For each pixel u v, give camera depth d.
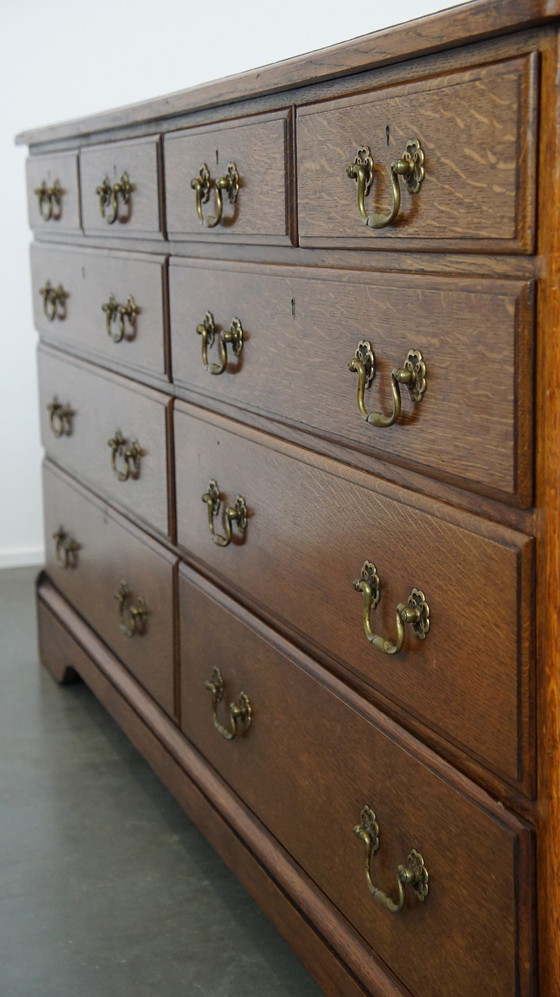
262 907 1.45
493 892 0.93
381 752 1.11
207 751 1.63
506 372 0.85
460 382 0.91
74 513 2.27
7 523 3.31
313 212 1.14
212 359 1.47
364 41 0.97
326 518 1.19
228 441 1.44
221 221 1.39
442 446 0.94
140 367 1.77
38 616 2.57
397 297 0.99
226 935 1.57
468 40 0.84
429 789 1.02
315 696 1.25
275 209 1.23
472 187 0.86
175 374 1.62
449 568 0.96
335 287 1.11
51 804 1.94
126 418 1.87
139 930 1.58
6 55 3.03
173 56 3.02
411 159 0.94
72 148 2.03
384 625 1.08
